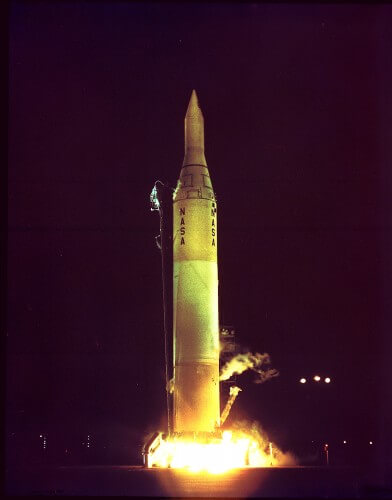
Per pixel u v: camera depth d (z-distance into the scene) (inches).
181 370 1791.3
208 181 1867.6
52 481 1307.8
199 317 1797.5
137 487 1181.7
